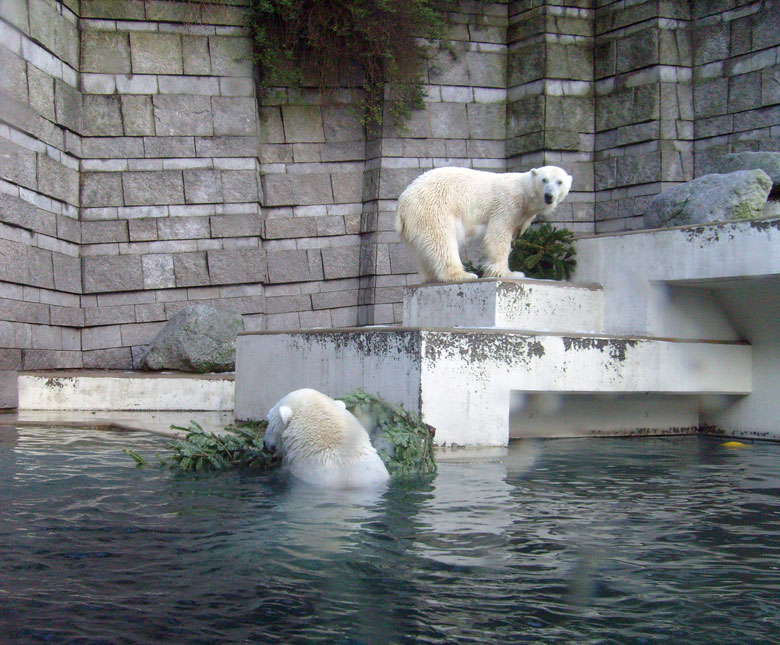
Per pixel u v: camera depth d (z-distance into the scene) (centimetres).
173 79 1109
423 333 564
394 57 1155
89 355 1062
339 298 1164
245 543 319
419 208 729
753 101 1088
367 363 609
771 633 239
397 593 266
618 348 671
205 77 1120
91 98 1083
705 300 754
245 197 1125
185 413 865
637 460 574
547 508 396
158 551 308
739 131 1104
